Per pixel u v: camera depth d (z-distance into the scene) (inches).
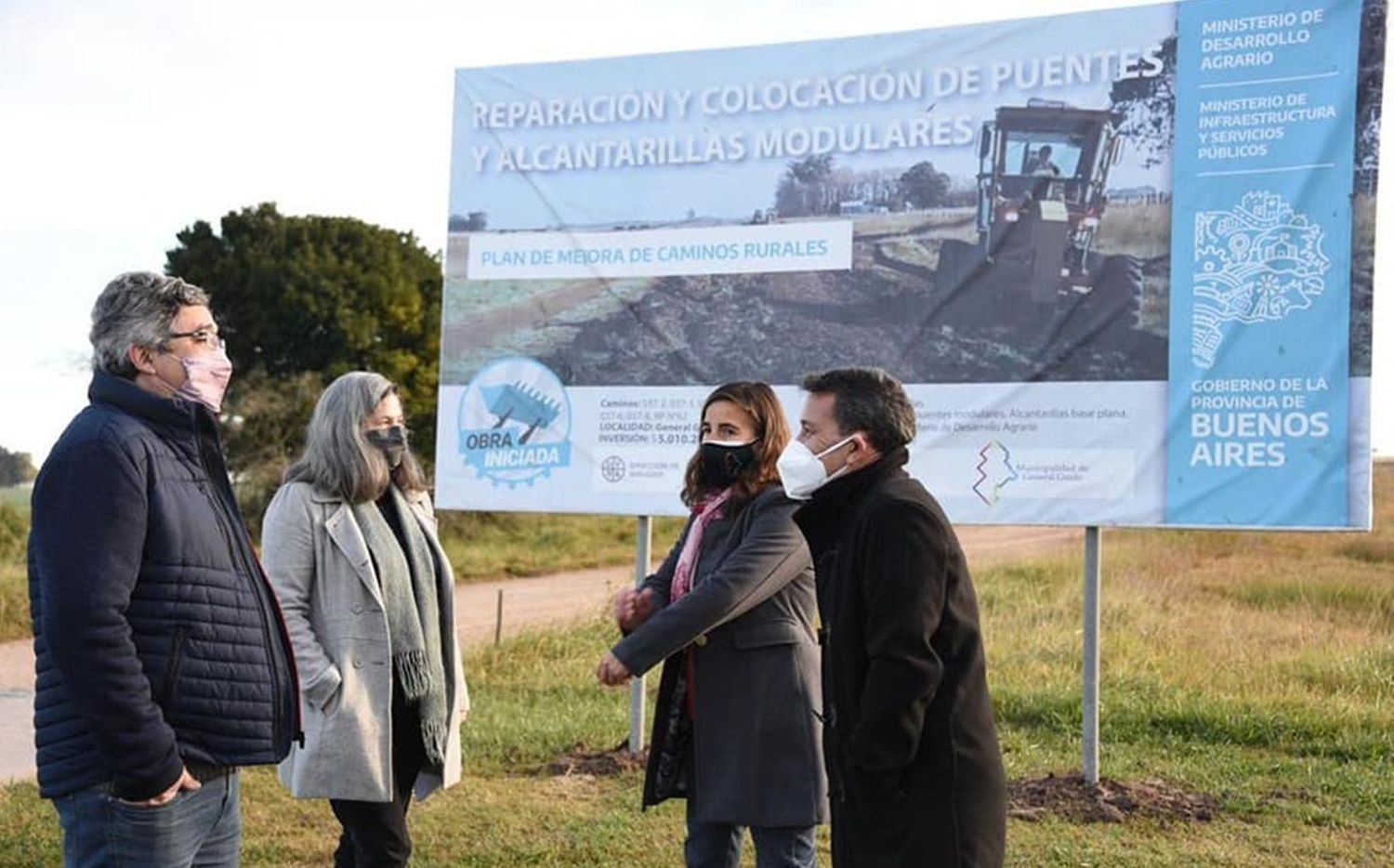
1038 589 577.3
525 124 312.0
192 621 133.6
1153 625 494.6
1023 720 345.7
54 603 124.5
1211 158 260.8
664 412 300.5
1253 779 285.7
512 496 311.3
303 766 175.5
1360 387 250.8
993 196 276.7
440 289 1508.4
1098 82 269.3
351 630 178.4
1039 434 272.2
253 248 1430.9
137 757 125.8
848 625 138.9
